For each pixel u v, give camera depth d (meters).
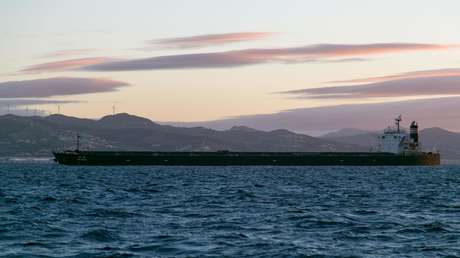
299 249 61.12
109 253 58.84
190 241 65.25
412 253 59.72
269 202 112.88
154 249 60.94
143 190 148.75
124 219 84.38
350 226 77.56
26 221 81.06
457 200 121.06
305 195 132.62
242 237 67.94
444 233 71.44
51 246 62.47
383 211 97.44
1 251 59.97
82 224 78.75
